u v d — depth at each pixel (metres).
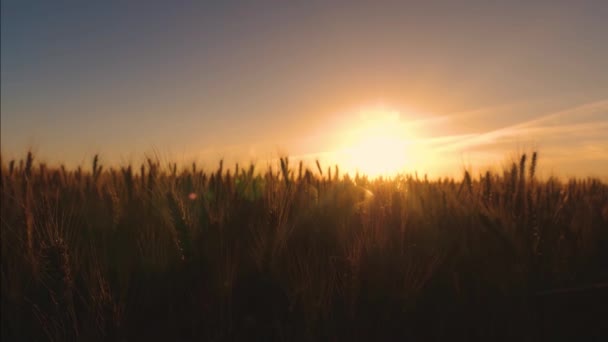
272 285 2.74
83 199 4.24
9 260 2.80
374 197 4.33
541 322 2.46
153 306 2.64
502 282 2.80
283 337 2.32
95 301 2.45
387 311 2.51
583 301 2.53
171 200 2.99
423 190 4.75
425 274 2.81
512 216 3.39
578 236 3.25
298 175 5.04
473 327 2.46
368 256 2.87
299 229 3.47
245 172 4.73
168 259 2.91
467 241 3.29
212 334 2.44
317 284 2.59
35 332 2.41
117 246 2.99
